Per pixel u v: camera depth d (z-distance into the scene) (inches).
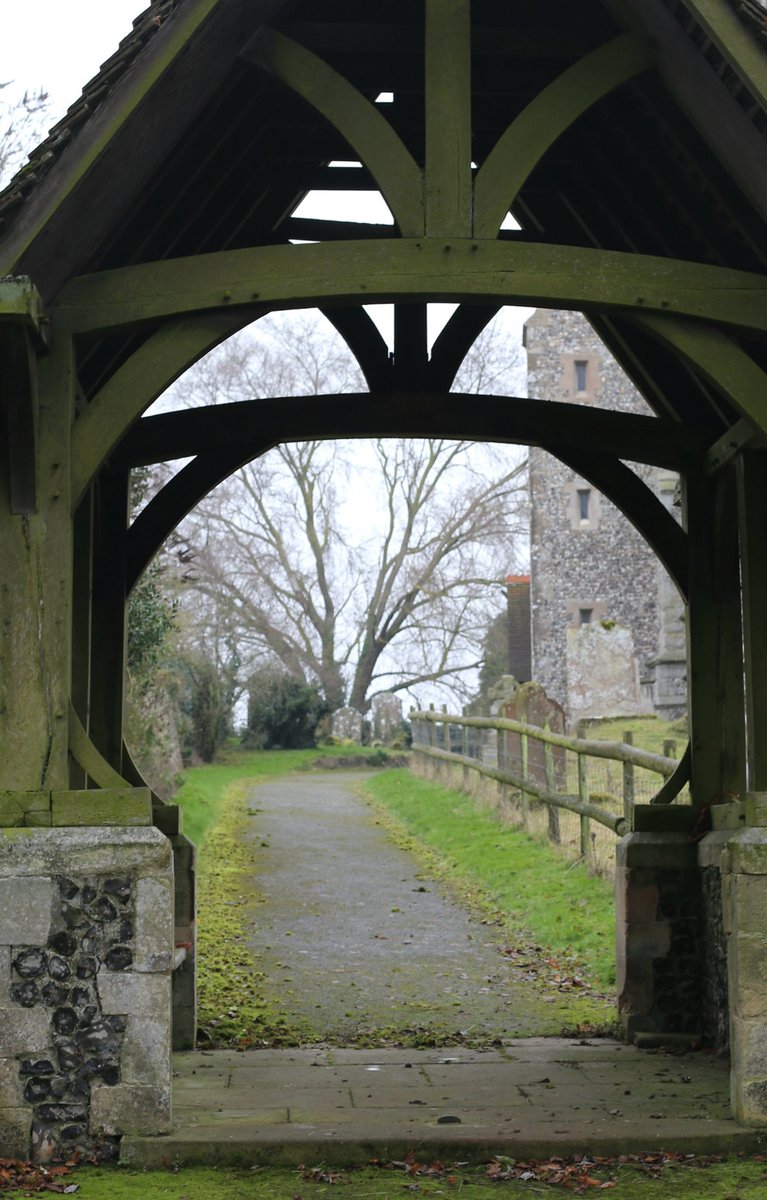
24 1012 202.2
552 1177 191.8
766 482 266.1
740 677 299.1
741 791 297.1
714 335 220.5
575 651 1040.8
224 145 261.7
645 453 297.1
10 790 207.0
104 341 270.4
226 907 439.8
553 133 217.5
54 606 209.9
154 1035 202.8
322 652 1278.3
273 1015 308.0
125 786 208.8
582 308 220.1
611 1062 263.1
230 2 208.8
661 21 218.4
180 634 978.7
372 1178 192.7
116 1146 200.4
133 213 229.0
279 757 1093.1
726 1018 270.1
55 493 211.5
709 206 259.1
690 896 291.6
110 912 204.8
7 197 201.3
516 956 375.9
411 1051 274.1
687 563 303.4
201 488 298.0
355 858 545.6
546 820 517.3
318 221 308.3
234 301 213.6
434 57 217.2
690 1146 204.4
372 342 298.2
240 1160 198.8
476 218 214.8
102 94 202.4
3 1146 199.5
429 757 780.6
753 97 207.0
